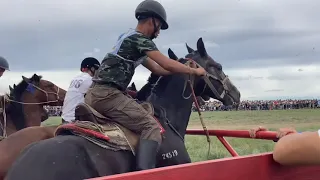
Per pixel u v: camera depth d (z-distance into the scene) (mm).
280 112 46812
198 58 5844
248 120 30531
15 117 7656
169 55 5672
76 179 3639
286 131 4172
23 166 3471
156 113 5074
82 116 4285
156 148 4391
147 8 4766
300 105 62875
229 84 6035
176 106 5312
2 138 5918
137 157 4211
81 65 6961
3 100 7359
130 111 4398
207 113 52344
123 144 4180
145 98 5371
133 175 2047
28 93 7977
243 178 2506
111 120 4445
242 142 15188
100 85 4449
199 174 2299
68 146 3725
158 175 2137
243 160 2514
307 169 2773
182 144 5117
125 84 4531
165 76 5391
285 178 2713
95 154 3906
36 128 5379
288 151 2326
